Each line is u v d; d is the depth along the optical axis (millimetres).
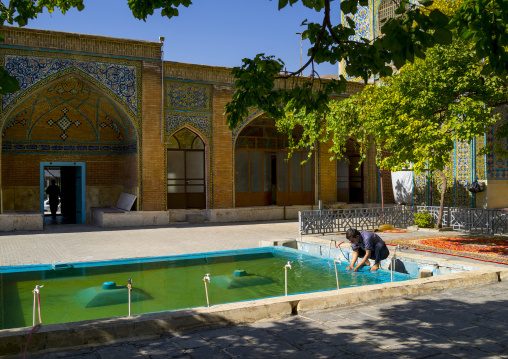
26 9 3438
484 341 2643
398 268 5633
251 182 13008
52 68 9961
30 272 5691
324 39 3025
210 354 2459
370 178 14164
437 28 2115
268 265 6246
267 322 3035
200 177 12336
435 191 11523
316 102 3334
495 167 10797
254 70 3191
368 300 3559
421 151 6688
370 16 14055
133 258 6391
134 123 10938
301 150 13656
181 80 11438
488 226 8430
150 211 11047
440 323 2982
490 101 6785
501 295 3721
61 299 4547
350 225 9203
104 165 12375
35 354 2465
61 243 7953
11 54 9578
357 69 3053
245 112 3287
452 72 6477
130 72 10867
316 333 2799
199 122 11742
